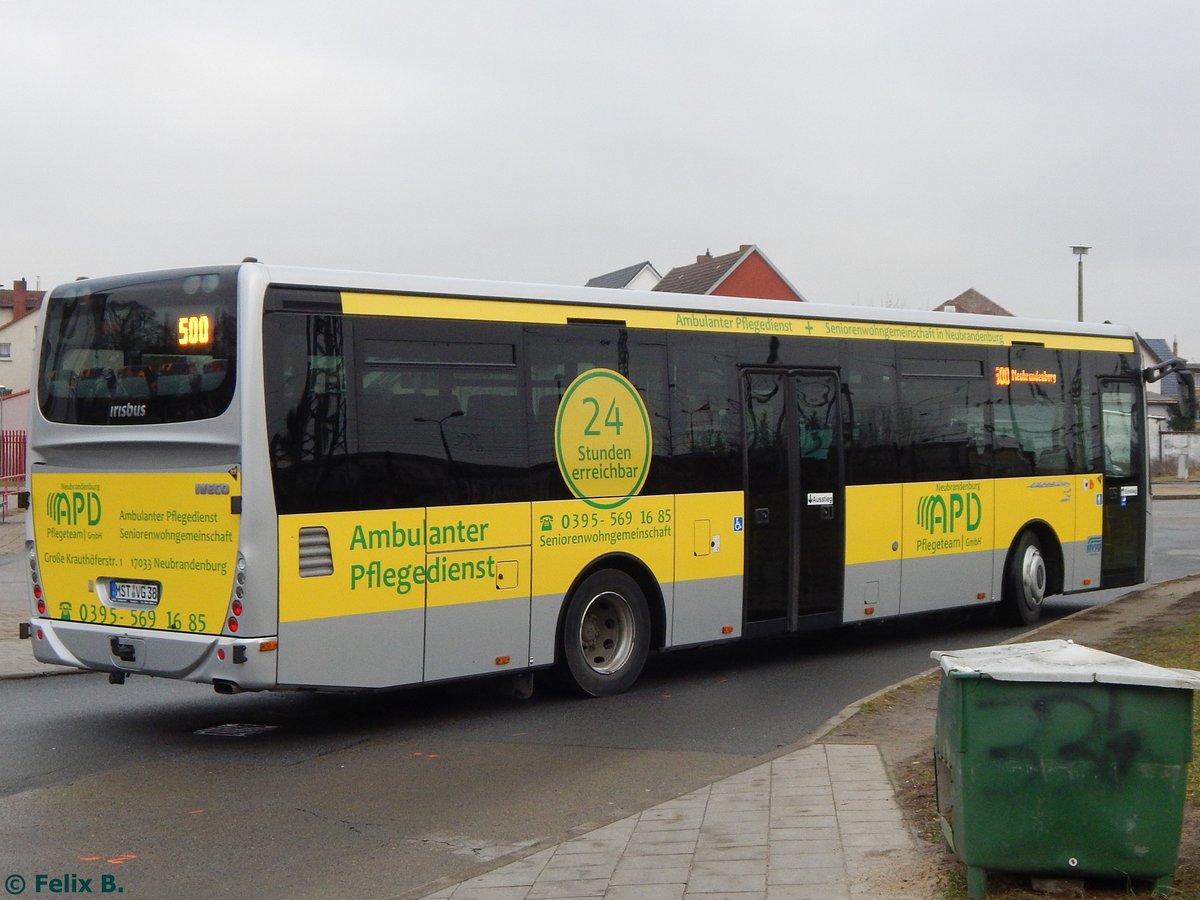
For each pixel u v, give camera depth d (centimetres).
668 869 639
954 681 567
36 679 1277
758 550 1284
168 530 958
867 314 1402
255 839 733
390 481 997
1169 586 1919
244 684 916
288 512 935
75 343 1022
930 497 1456
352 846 719
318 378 959
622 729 1032
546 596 1108
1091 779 554
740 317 1279
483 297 1073
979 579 1523
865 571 1384
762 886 606
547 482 1107
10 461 4950
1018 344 1577
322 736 1009
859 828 693
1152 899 554
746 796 769
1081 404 1662
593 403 1147
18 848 716
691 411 1230
